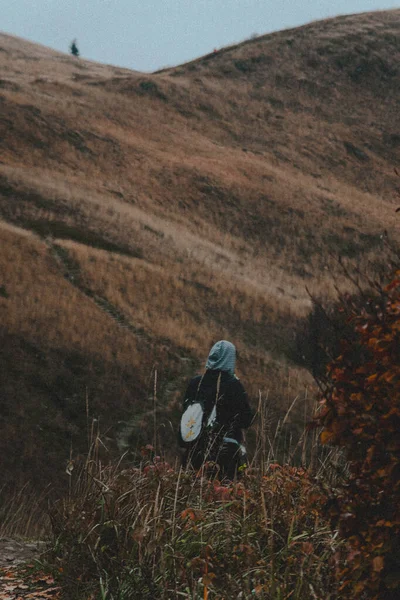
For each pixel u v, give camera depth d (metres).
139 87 87.50
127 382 32.78
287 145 84.06
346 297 3.60
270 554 3.82
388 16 115.94
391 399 3.19
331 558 3.67
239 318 44.84
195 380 6.50
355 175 82.00
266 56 101.44
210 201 66.12
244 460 6.18
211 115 86.56
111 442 27.52
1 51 118.62
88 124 72.12
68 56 132.75
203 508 4.68
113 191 61.69
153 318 40.72
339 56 102.31
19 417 28.12
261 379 35.94
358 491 3.39
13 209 51.06
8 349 32.12
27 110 69.25
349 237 66.00
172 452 28.03
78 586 4.21
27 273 39.75
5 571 4.94
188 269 49.91
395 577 3.11
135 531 4.09
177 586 3.98
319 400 3.55
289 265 60.56
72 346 33.94
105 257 46.06
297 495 4.60
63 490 24.62
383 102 96.38
